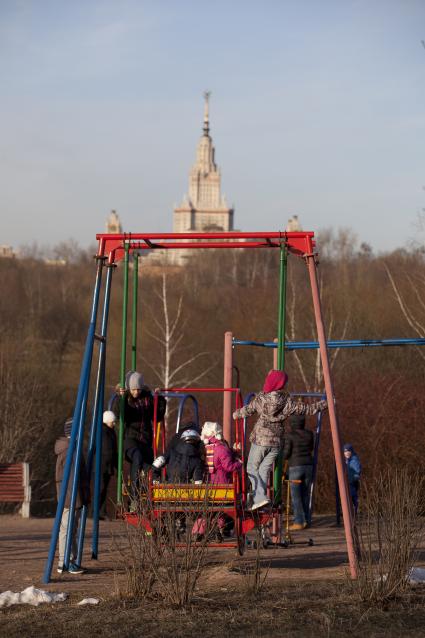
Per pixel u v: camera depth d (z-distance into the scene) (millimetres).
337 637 8281
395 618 8977
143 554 10062
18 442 42750
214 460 12188
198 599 9844
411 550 10133
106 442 16766
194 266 88500
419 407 28703
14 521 21188
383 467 27641
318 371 38281
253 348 53625
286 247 12500
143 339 58438
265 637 8297
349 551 10875
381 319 48812
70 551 11938
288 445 18188
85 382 12109
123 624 8836
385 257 59812
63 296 83875
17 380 46031
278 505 12148
